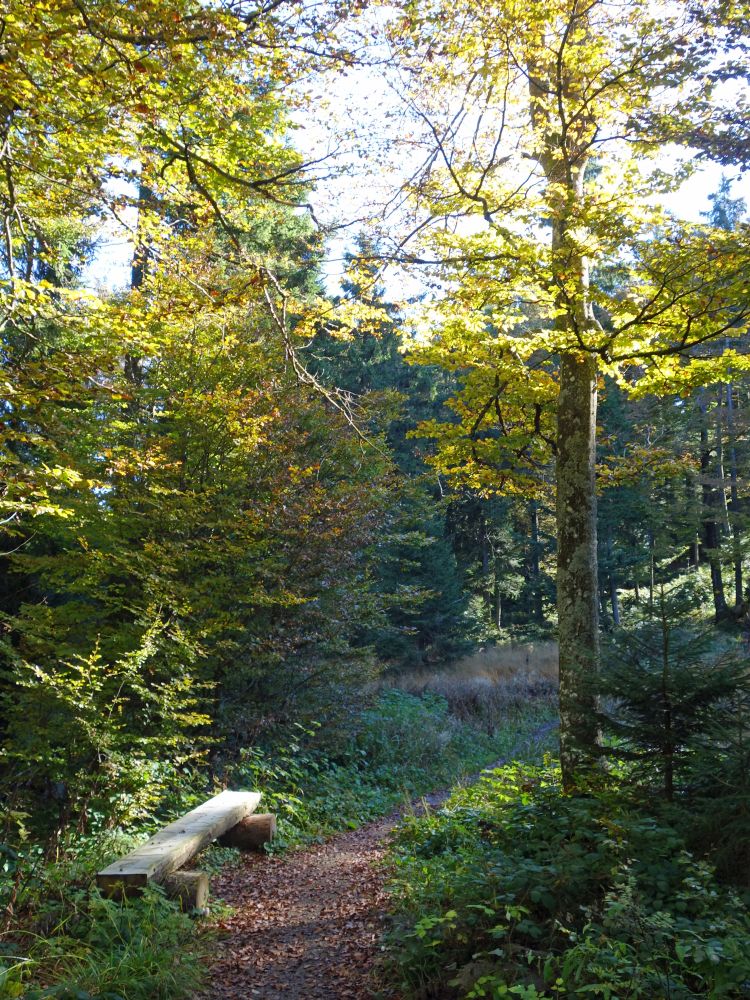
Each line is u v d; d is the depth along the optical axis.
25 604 10.09
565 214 7.31
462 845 7.08
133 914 5.27
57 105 7.50
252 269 7.46
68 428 8.53
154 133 7.17
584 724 6.49
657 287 7.26
